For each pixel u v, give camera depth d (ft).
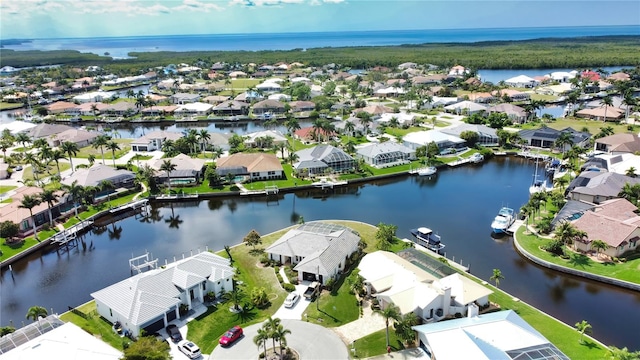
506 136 631.15
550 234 354.54
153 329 241.55
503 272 310.65
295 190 484.33
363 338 234.17
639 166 458.91
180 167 506.89
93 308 271.08
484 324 221.25
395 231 375.04
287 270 303.27
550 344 208.74
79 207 428.97
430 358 216.13
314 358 218.18
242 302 269.03
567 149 586.04
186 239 374.84
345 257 311.88
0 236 360.28
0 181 509.35
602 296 281.33
